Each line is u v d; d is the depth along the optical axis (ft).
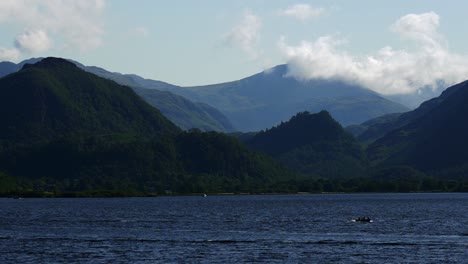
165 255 448.24
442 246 488.02
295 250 470.39
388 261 423.64
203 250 470.39
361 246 490.08
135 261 425.69
